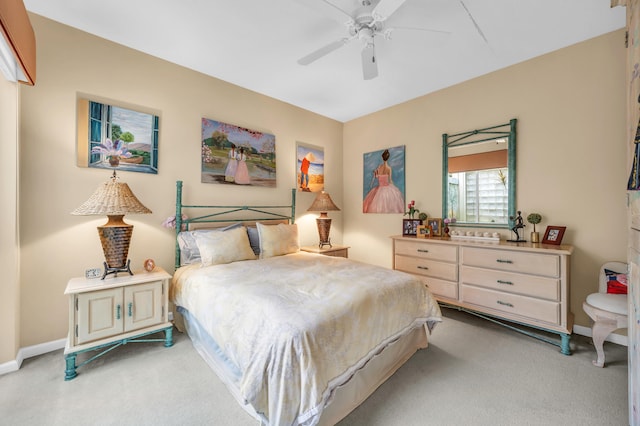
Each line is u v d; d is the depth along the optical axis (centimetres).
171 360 202
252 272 221
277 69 290
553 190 259
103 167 238
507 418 147
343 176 455
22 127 204
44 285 213
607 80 232
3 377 181
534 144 269
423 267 304
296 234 336
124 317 205
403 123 377
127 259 237
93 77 234
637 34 115
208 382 177
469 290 268
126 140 250
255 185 344
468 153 314
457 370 193
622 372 187
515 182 279
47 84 213
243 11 204
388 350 183
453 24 217
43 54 212
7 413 149
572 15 208
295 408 119
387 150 395
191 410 152
